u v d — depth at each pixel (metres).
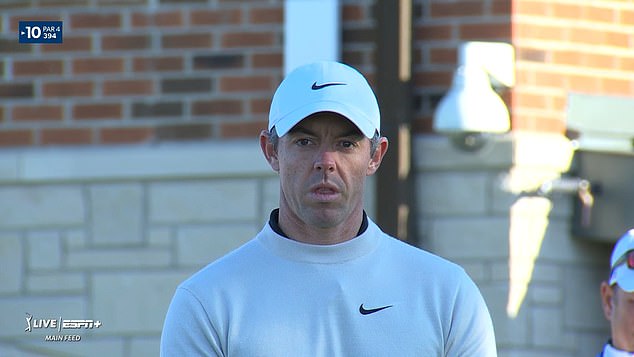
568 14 26.58
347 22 26.67
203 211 26.73
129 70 27.23
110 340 26.88
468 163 25.80
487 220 25.80
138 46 27.25
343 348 14.27
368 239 14.76
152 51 27.20
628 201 25.98
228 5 27.02
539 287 26.00
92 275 26.95
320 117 14.37
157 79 27.16
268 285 14.50
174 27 27.16
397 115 25.75
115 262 26.91
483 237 25.81
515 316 25.77
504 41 25.91
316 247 14.59
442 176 25.98
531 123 26.00
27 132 27.41
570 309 26.33
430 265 14.82
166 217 26.83
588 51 26.77
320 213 14.33
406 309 14.48
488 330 14.70
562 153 26.06
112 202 26.97
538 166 25.86
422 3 26.30
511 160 25.64
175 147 26.98
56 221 27.08
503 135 25.70
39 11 27.48
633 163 25.94
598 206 26.16
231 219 26.69
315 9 26.44
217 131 26.97
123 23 27.30
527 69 26.03
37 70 27.45
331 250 14.61
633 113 26.86
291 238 14.77
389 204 25.67
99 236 26.98
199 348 14.27
